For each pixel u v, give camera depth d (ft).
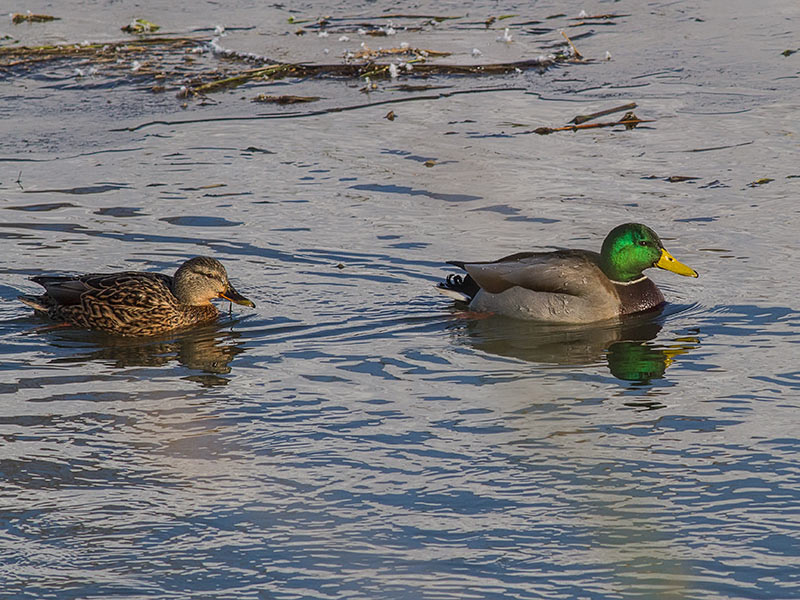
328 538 30.25
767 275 49.39
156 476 33.63
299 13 97.71
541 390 39.63
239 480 33.35
